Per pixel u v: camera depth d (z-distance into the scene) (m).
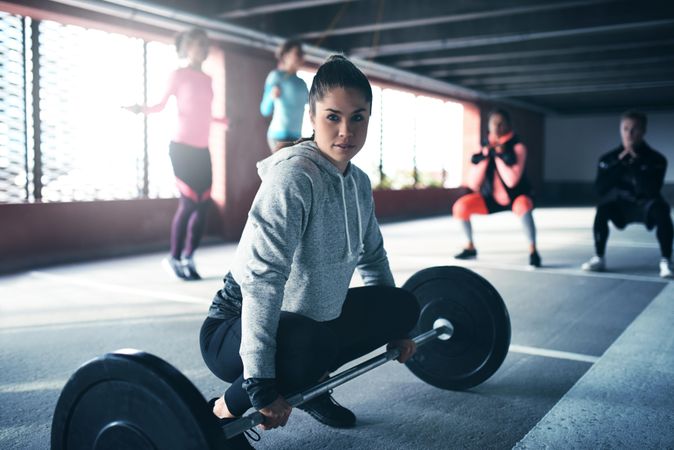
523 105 14.83
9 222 5.44
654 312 3.56
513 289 4.24
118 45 6.20
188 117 4.33
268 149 7.70
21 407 2.13
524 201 5.16
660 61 9.22
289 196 1.39
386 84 10.23
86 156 6.06
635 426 1.96
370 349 1.80
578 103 15.74
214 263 5.43
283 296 1.52
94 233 6.14
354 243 1.61
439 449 1.82
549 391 2.29
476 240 7.27
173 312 3.55
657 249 6.44
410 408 2.14
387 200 10.62
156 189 6.81
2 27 5.29
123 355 1.25
